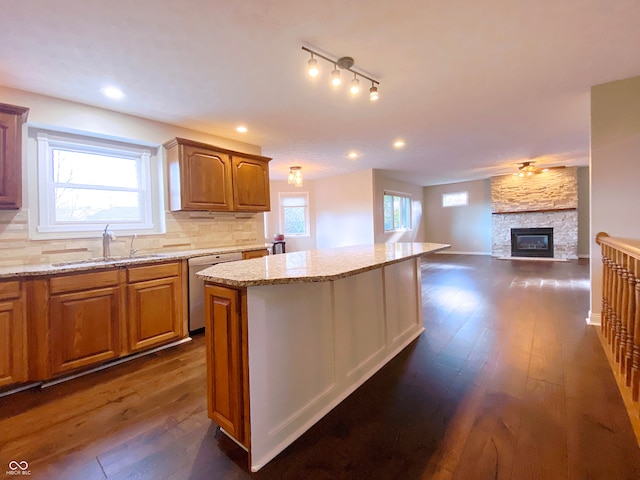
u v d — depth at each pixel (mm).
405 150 5168
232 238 4086
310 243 8086
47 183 2762
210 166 3527
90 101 2842
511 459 1386
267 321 1490
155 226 3455
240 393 1441
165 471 1389
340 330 1942
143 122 3283
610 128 2803
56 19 1737
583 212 7789
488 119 3684
